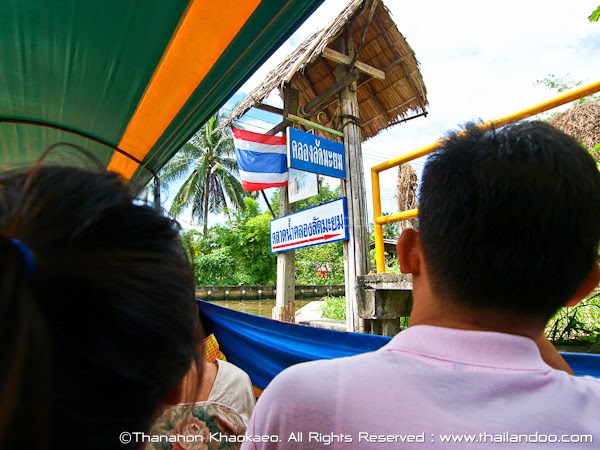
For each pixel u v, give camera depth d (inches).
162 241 15.0
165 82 80.0
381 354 22.8
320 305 346.3
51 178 13.8
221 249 732.0
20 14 61.9
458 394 19.6
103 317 12.0
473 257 21.0
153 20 64.1
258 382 82.7
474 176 21.3
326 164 173.5
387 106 223.8
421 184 25.0
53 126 95.7
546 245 20.2
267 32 66.3
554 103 93.6
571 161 21.4
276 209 765.3
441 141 25.2
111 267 12.4
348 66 193.2
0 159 105.4
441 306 22.8
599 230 21.4
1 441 9.9
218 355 80.1
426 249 23.5
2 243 11.2
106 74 78.2
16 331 10.2
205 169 764.6
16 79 79.0
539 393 19.7
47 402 10.7
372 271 183.8
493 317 21.5
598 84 86.5
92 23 64.7
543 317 21.9
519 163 20.9
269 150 196.7
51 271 11.3
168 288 14.3
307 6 60.6
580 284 21.8
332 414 20.6
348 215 174.1
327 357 73.4
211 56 72.4
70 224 12.4
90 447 12.0
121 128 97.4
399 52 199.3
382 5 188.2
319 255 687.1
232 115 240.4
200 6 61.0
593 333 125.6
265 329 81.3
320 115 221.8
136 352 12.8
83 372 11.6
